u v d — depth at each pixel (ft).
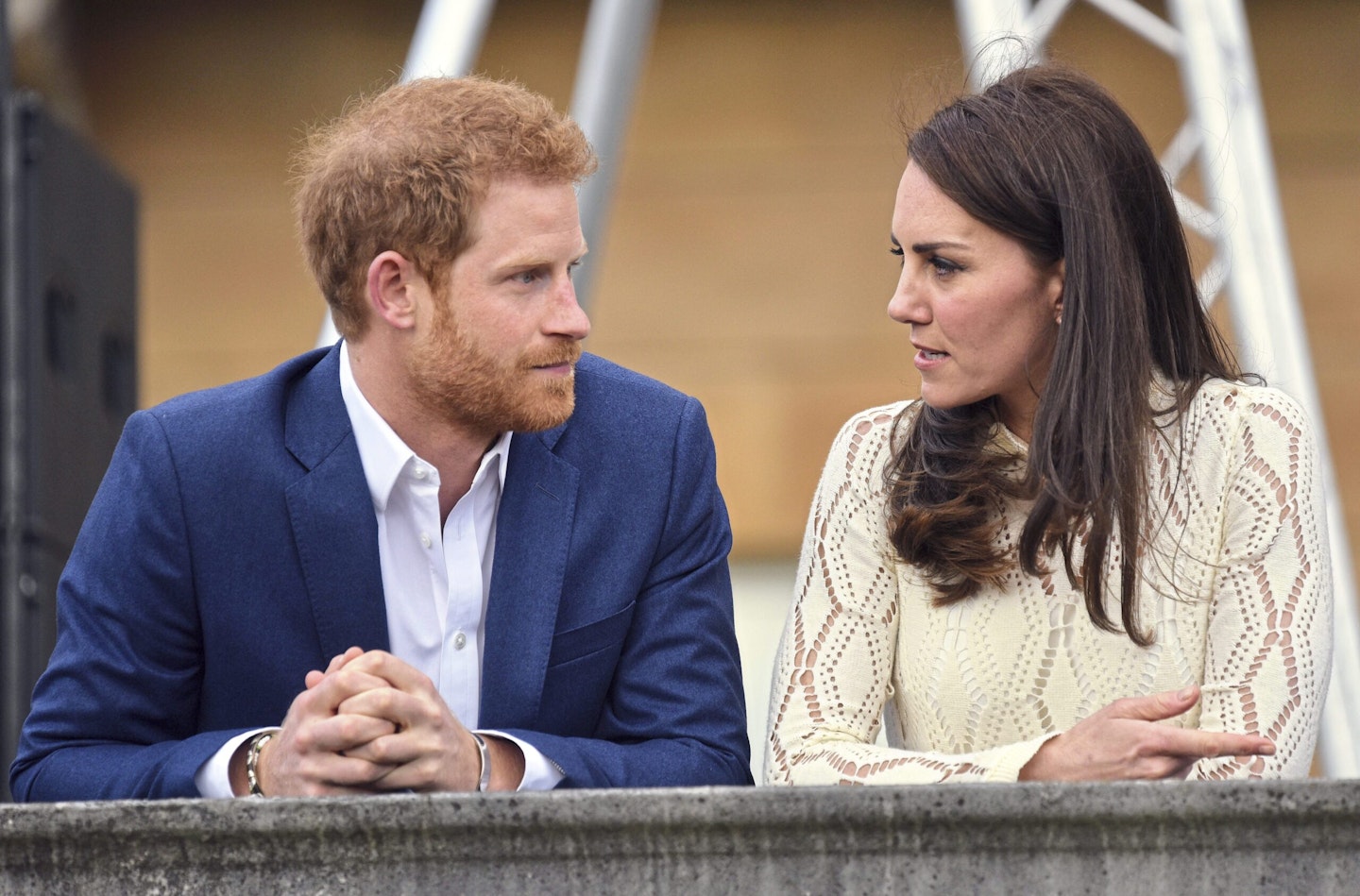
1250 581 18.13
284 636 18.52
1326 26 65.72
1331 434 64.34
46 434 31.76
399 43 68.44
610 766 17.81
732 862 12.75
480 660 18.89
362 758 16.11
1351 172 65.21
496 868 12.80
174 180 68.28
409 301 18.04
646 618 19.16
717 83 67.97
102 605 18.44
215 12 68.85
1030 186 18.03
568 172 18.37
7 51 32.81
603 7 38.34
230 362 67.41
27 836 12.89
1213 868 12.53
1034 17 35.99
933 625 19.33
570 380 18.48
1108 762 16.16
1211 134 35.22
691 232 67.56
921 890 12.64
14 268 31.81
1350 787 12.34
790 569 67.46
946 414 19.29
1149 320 19.01
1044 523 18.20
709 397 67.05
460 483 18.98
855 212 67.21
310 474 18.62
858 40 67.51
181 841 12.87
